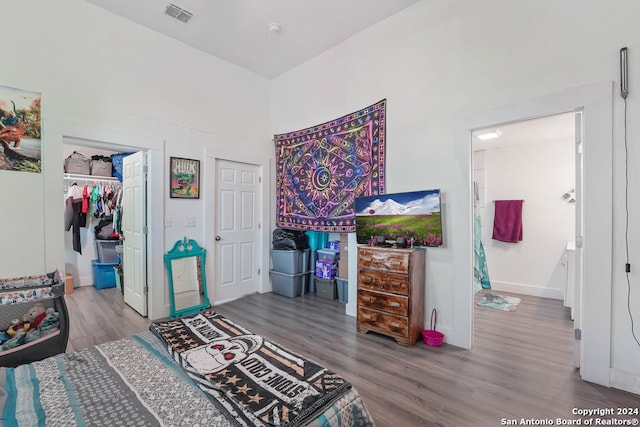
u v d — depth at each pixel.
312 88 4.00
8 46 2.50
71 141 2.95
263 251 4.48
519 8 2.37
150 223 3.33
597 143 2.04
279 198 4.51
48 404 1.10
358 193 3.44
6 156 2.48
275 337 2.86
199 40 3.57
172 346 1.54
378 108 3.24
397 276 2.72
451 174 2.73
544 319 3.41
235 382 1.22
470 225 2.66
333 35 3.50
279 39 3.56
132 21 3.19
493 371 2.24
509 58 2.42
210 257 3.84
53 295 2.05
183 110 3.61
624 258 1.98
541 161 4.52
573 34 2.15
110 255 4.62
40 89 2.64
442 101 2.79
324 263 4.25
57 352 2.04
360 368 2.29
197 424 1.01
